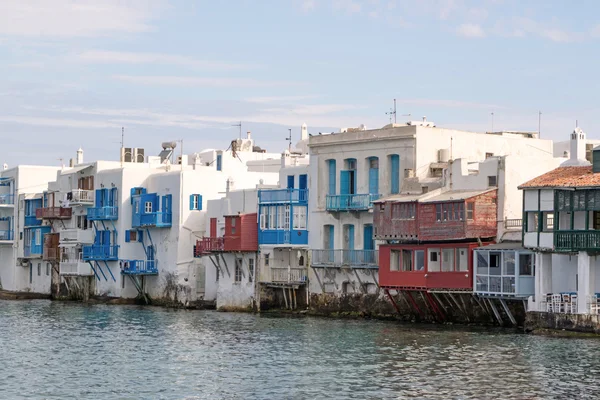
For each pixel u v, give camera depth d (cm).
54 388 5691
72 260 12162
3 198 13950
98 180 12012
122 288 11431
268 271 9569
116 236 11619
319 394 5403
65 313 9956
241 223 9675
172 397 5428
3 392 5594
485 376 5691
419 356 6344
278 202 9481
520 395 5250
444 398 5244
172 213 10906
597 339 6700
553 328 6956
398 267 8225
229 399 5350
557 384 5450
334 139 9200
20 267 13612
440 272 7819
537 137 9900
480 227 7719
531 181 7225
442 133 8725
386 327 7806
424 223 7988
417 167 8581
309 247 9375
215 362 6419
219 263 10081
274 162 12438
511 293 7262
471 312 7806
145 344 7312
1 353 6931
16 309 10562
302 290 9312
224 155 12444
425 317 8188
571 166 7369
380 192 8812
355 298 8769
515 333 7162
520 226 7650
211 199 10750
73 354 6869
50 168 13912
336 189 9194
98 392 5575
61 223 12731
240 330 7956
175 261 10819
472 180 7994
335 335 7412
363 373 5894
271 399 5325
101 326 8562
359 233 8944
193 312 9888
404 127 8631
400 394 5347
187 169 11894
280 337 7444
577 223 6994
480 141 8944
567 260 7156
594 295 6869
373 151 8888
